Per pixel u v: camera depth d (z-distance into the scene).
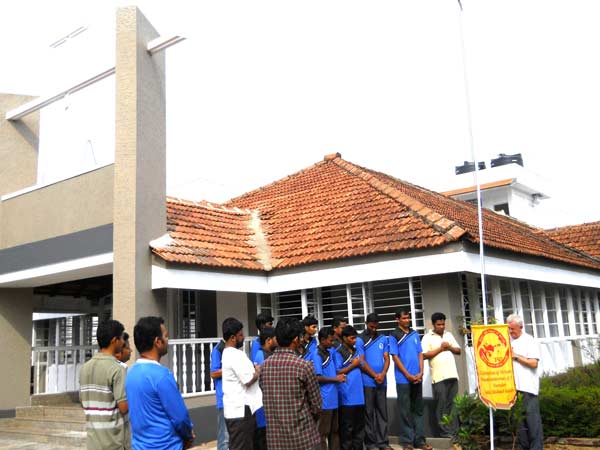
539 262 12.16
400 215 10.99
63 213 10.57
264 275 10.87
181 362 9.99
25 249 11.02
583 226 19.17
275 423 5.38
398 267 9.54
